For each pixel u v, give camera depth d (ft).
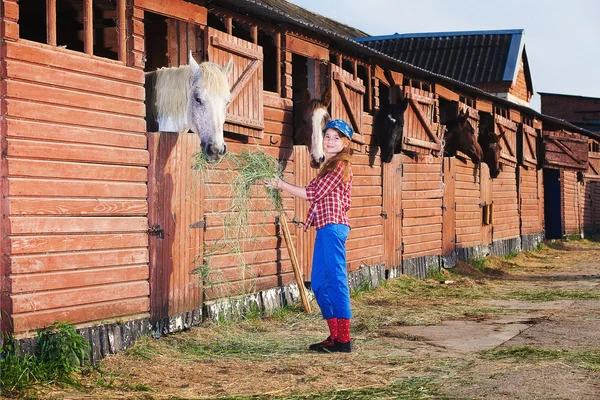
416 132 40.93
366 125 35.70
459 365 18.62
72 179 18.28
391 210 38.52
